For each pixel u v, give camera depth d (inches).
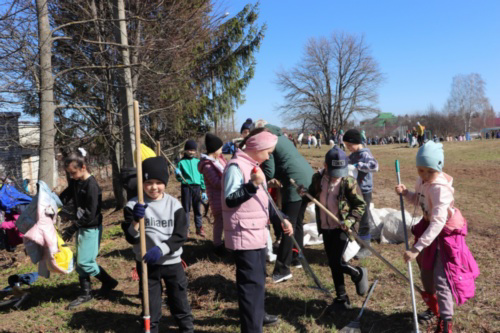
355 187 157.4
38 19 277.4
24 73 281.0
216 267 210.8
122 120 336.2
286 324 151.0
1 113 306.7
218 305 169.3
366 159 225.9
